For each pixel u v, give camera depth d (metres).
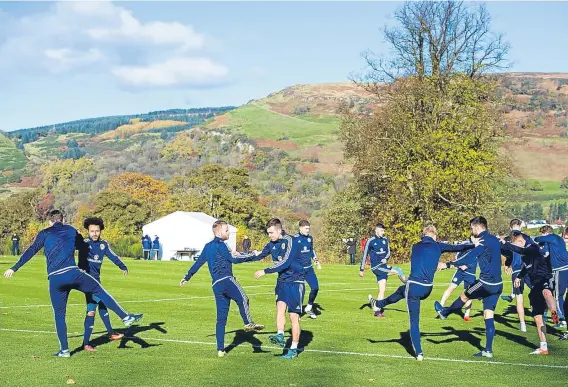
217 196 83.06
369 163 46.69
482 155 44.31
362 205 51.38
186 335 13.23
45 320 15.23
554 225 73.31
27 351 11.50
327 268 34.50
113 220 84.00
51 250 10.86
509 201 45.50
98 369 10.09
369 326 14.62
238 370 10.05
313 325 14.73
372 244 17.16
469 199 44.47
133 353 11.38
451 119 45.31
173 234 60.59
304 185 126.06
